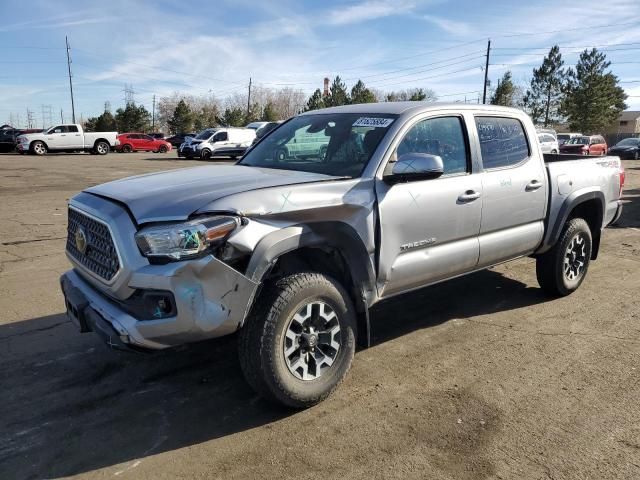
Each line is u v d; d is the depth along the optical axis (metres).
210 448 3.01
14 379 3.77
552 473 2.78
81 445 3.03
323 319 3.36
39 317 4.91
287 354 3.21
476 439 3.07
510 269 6.57
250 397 3.55
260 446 3.02
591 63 60.16
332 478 2.75
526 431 3.15
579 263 5.52
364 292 3.57
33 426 3.21
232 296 2.94
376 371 3.91
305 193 3.27
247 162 4.43
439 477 2.75
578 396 3.55
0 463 2.86
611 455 2.92
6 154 34.56
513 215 4.62
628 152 33.00
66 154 36.16
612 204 5.82
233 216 2.95
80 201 3.47
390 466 2.84
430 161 3.44
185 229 2.79
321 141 4.12
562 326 4.76
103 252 3.12
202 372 3.90
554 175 5.01
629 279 6.22
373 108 4.24
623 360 4.08
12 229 8.95
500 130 4.65
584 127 61.44
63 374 3.85
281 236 3.08
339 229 3.35
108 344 3.05
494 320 4.90
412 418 3.29
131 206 3.02
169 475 2.78
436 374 3.86
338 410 3.39
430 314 5.07
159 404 3.47
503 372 3.89
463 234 4.20
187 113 81.44
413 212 3.78
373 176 3.62
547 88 65.50
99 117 81.38
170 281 2.79
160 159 31.53
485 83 54.00
